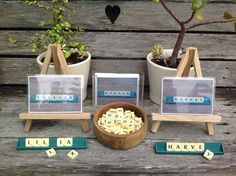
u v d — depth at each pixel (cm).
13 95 65
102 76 57
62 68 54
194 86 53
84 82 60
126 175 52
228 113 61
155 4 63
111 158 52
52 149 53
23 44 65
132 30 64
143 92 64
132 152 53
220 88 68
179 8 63
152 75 60
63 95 54
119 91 58
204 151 52
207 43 65
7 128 57
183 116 54
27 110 61
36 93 54
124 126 53
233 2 62
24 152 53
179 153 53
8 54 66
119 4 62
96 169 51
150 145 54
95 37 65
